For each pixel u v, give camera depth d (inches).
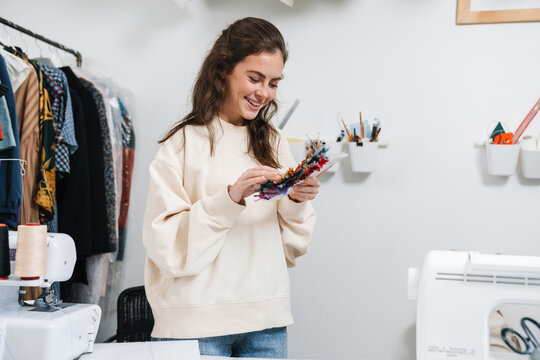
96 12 97.7
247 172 47.2
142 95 96.2
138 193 96.3
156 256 49.3
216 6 93.6
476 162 85.1
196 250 48.1
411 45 86.7
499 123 80.9
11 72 71.8
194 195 52.7
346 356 89.9
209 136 53.0
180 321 49.6
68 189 81.4
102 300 93.4
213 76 53.5
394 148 87.6
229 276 51.4
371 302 88.8
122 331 72.6
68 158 80.0
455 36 85.4
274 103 57.9
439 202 86.4
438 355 39.1
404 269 87.7
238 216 52.8
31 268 47.2
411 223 87.4
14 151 67.9
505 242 84.3
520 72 83.5
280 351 54.4
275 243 54.6
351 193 89.1
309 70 90.3
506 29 83.7
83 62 98.1
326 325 90.4
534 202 83.1
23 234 47.5
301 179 46.6
